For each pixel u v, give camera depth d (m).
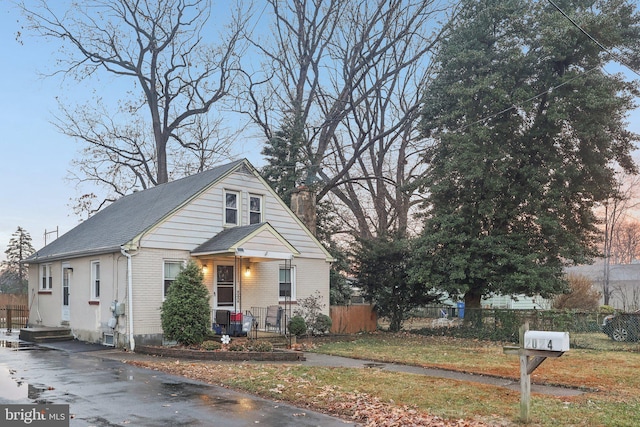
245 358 14.03
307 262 22.33
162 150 36.78
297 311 21.22
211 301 18.59
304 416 7.80
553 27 21.41
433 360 14.48
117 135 37.00
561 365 13.72
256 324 18.09
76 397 8.90
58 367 12.29
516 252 22.44
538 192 22.17
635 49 21.12
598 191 22.45
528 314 21.09
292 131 29.78
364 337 22.19
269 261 20.56
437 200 24.39
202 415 7.77
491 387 10.22
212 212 19.23
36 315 23.50
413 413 7.96
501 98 21.78
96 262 18.91
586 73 21.19
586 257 23.42
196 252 18.16
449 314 31.11
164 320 16.25
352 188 38.66
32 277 24.30
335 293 27.17
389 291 25.67
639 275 40.88
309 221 24.39
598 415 7.98
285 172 28.94
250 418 7.64
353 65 36.31
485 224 23.56
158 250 17.52
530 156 22.89
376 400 8.79
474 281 23.81
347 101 36.47
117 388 9.72
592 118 21.11
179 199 18.88
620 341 19.77
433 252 24.06
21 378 10.72
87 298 19.05
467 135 22.41
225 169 20.02
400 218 37.16
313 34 37.97
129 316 16.53
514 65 22.41
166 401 8.69
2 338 20.22
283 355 14.11
